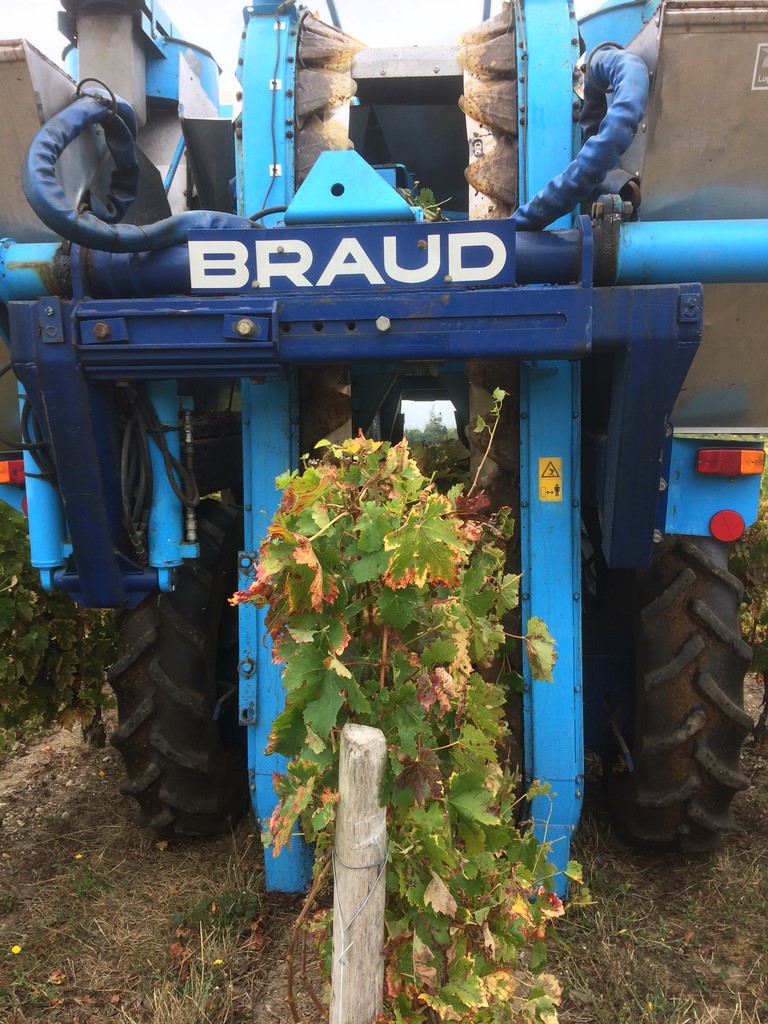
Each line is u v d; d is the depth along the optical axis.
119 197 2.57
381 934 1.48
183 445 2.51
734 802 3.48
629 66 2.07
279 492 2.60
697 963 2.47
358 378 2.88
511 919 1.78
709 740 2.72
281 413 2.59
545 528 2.54
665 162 2.24
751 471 2.56
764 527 4.11
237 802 3.19
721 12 2.00
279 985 2.42
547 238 2.16
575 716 2.55
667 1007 2.28
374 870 1.44
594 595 3.35
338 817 1.45
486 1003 1.53
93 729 4.15
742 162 2.23
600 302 2.10
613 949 2.50
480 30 2.70
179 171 3.50
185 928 2.67
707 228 2.18
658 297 2.09
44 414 2.31
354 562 1.55
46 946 2.62
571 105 2.48
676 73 2.10
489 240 2.09
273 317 2.12
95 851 3.17
